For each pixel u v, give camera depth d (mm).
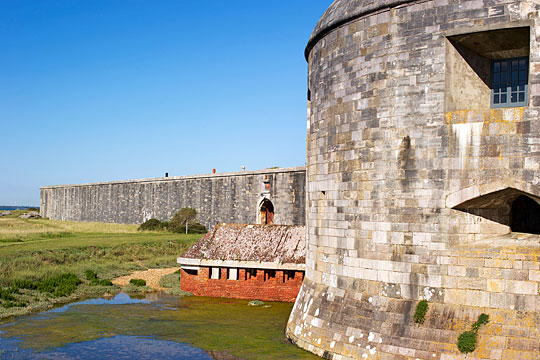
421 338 12523
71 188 87562
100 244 39500
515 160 12109
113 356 15070
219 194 47062
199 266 25484
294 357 14547
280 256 24156
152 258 37719
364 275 14109
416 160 13344
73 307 22547
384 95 13945
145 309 22109
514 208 13812
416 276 13117
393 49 13828
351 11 14789
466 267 12508
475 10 12664
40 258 32219
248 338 17016
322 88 16109
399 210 13516
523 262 11906
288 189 37375
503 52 13367
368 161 14203
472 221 12875
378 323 13359
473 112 12672
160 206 58594
